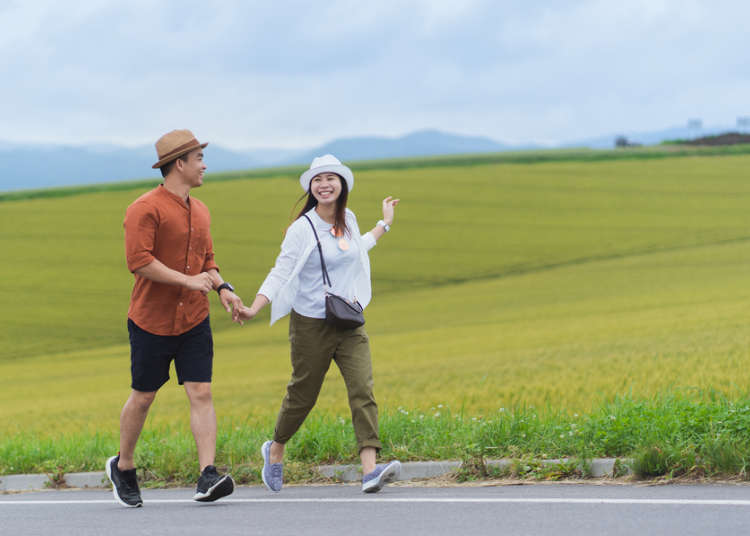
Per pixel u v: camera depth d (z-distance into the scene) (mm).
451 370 53500
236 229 157750
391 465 12477
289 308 12945
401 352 69812
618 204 170875
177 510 12023
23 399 62375
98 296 121938
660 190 184750
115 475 12773
